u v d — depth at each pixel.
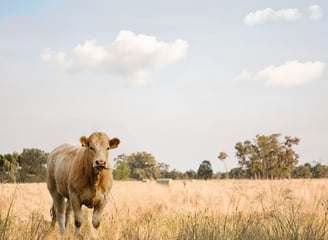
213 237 7.32
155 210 13.21
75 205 10.20
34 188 18.66
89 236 9.43
